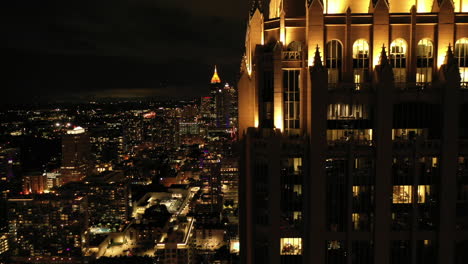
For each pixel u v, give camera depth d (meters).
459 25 52.19
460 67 52.59
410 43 52.69
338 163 51.91
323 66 50.44
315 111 50.78
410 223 51.84
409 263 52.16
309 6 52.81
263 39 56.66
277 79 54.34
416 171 51.16
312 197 51.66
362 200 52.03
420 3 55.12
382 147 50.78
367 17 52.81
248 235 55.53
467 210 51.22
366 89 52.22
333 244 52.50
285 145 52.59
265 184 53.28
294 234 53.19
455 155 50.38
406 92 51.41
